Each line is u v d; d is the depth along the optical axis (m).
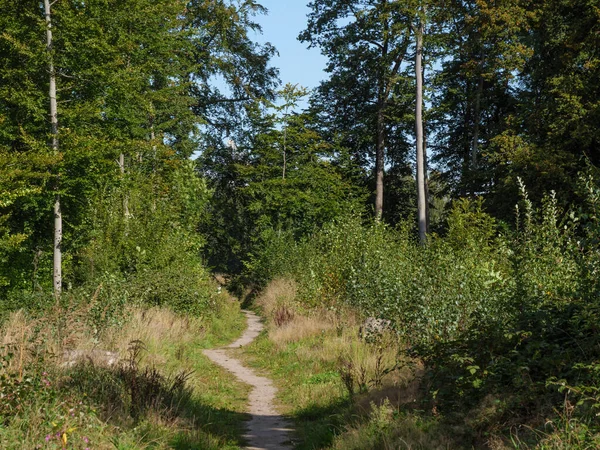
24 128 20.75
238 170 42.84
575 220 11.29
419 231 33.12
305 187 43.22
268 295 31.72
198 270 26.94
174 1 29.08
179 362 14.54
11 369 8.12
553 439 5.68
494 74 36.62
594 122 25.77
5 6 20.25
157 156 29.73
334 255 22.95
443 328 11.73
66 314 13.03
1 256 21.42
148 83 27.95
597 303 7.40
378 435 7.67
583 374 6.73
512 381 7.33
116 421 8.03
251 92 43.53
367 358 13.15
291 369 15.24
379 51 40.66
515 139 29.44
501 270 13.13
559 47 29.83
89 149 20.69
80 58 21.06
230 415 11.02
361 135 43.56
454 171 43.59
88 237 23.59
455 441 6.88
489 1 33.31
